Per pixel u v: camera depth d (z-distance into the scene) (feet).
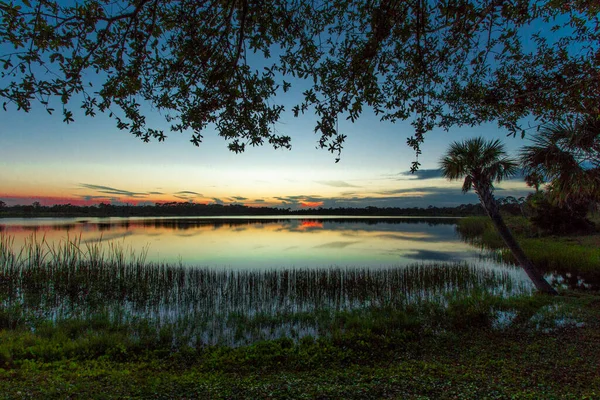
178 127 17.97
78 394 14.61
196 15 14.73
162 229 152.15
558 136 26.45
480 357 20.67
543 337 23.75
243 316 31.37
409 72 17.01
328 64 15.74
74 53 12.98
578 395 14.16
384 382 16.22
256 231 146.20
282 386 15.87
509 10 11.59
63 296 38.37
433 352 22.29
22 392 14.44
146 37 14.01
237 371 19.74
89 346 22.86
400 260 65.21
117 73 14.58
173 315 32.42
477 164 40.09
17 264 51.47
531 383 16.01
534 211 92.53
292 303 36.19
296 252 77.10
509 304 31.40
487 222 111.24
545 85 15.61
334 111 15.31
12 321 29.48
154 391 15.20
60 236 106.01
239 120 16.51
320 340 24.32
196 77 15.87
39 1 11.83
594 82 13.87
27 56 11.84
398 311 30.63
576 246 59.52
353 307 34.32
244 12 13.34
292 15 15.38
